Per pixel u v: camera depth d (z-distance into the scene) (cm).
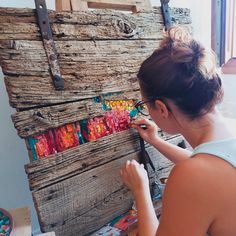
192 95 57
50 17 77
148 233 66
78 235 87
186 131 63
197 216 50
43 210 79
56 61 79
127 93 97
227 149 54
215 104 60
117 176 95
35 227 127
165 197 53
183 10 112
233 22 158
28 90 75
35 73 75
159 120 65
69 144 85
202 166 50
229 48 160
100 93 90
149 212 71
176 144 110
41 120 78
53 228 82
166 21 105
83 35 84
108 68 91
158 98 60
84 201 88
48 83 78
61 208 83
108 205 94
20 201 121
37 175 78
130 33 95
